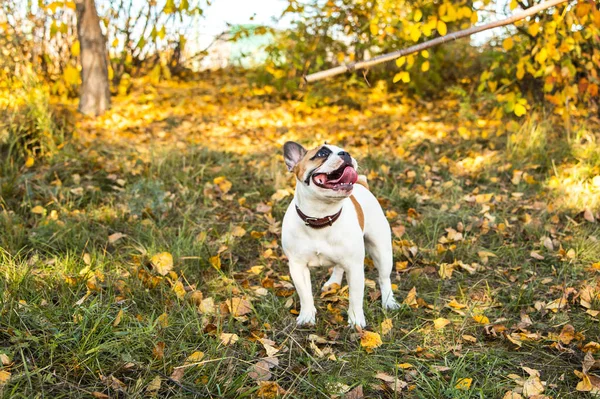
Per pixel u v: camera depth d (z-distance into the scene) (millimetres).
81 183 6281
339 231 3719
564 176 6594
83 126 8195
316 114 9312
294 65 10062
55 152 6727
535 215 5773
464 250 5082
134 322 3668
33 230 5016
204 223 5539
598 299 4172
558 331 3906
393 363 3494
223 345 3561
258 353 3561
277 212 5797
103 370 3217
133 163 6727
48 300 3838
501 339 3793
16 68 8445
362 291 3902
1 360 3127
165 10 6020
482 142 7762
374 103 9719
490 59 8961
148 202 5715
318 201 3594
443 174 6812
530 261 4957
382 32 7824
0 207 5566
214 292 4246
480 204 6062
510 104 7098
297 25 9789
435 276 4742
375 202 4211
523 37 8039
